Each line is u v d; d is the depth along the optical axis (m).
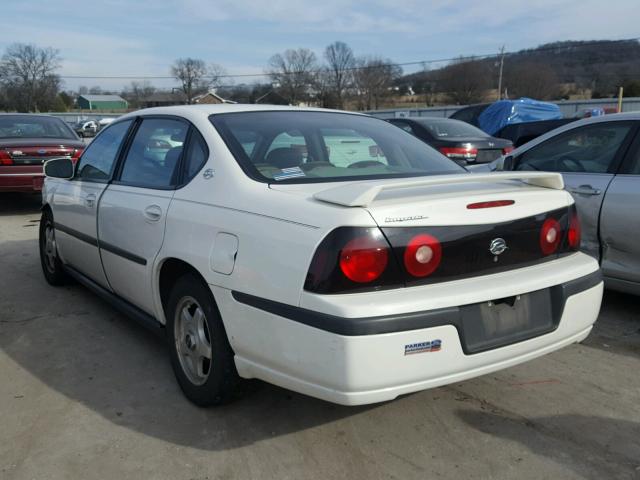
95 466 2.63
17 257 6.43
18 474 2.57
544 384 3.38
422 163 3.46
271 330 2.47
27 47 71.50
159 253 3.18
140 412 3.08
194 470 2.60
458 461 2.65
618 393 3.28
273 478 2.54
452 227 2.44
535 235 2.71
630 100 31.22
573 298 2.73
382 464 2.63
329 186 2.84
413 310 2.29
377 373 2.26
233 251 2.66
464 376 2.45
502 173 2.81
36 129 9.84
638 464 2.63
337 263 2.29
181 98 73.81
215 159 3.06
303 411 3.07
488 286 2.47
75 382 3.43
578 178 4.54
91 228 4.10
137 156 3.80
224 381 2.87
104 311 4.63
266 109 3.58
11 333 4.19
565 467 2.61
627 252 4.26
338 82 67.12
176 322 3.17
